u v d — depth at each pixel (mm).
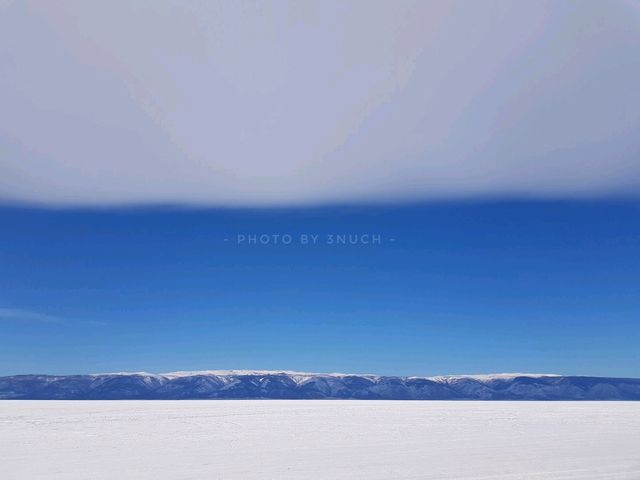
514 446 25547
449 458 21750
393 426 35719
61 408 54156
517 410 54500
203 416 42875
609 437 29688
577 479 17344
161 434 30391
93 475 18000
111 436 29391
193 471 18750
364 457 21969
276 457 21938
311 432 31766
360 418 42250
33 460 21156
